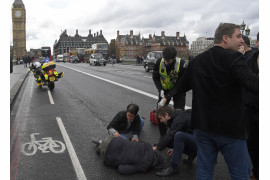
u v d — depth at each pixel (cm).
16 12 14650
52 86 1180
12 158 420
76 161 407
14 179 350
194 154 384
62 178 353
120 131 464
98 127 599
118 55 15538
